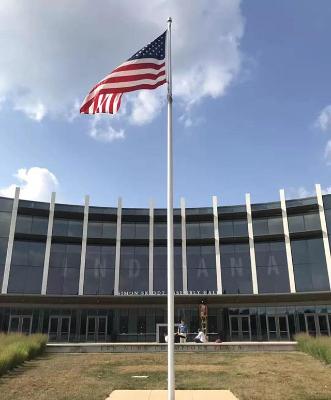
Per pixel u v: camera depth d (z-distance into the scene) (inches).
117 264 1675.7
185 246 1711.4
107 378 574.6
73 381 547.8
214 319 1601.9
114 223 1748.3
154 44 534.6
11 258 1594.5
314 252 1622.8
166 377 581.3
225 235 1715.1
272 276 1627.7
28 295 1534.2
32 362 736.3
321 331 1529.3
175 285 1654.8
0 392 474.6
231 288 1632.6
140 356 842.2
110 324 1598.2
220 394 462.9
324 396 458.9
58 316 1585.9
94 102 522.9
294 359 777.6
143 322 1609.3
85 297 1577.3
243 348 928.9
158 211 1772.9
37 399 442.3
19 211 1664.6
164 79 515.5
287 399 445.7
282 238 1670.8
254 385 521.3
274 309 1594.5
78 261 1669.5
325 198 1662.2
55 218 1707.7
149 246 1716.3
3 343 749.9
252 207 1732.3
